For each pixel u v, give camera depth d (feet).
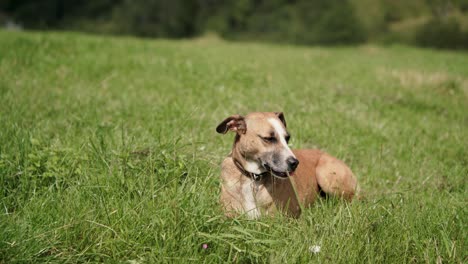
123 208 15.51
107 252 14.43
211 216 15.43
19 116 24.63
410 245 15.69
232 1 218.79
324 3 196.34
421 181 22.34
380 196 19.97
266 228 16.03
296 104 35.06
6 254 13.33
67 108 28.99
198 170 18.71
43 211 15.49
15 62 42.14
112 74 41.47
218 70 47.24
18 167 17.95
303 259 14.60
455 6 200.95
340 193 20.20
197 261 13.98
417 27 183.21
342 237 15.25
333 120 31.58
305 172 19.95
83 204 15.90
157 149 18.99
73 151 19.04
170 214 14.99
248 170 17.76
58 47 53.16
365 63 73.26
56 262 13.70
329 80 50.14
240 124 17.95
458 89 48.21
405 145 27.76
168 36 215.10
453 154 27.04
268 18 209.67
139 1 219.61
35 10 219.20
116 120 26.99
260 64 57.88
